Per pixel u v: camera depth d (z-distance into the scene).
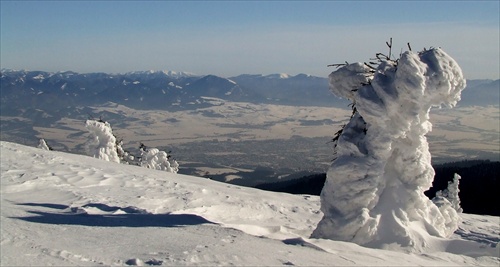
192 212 12.65
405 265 7.24
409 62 9.18
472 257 8.70
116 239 7.24
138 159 33.31
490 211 33.53
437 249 9.13
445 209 10.48
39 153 19.19
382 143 9.45
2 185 12.94
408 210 9.60
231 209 14.48
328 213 9.56
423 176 9.72
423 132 9.66
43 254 6.02
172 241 7.21
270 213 15.41
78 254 6.14
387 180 9.70
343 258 7.07
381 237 9.11
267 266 6.15
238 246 7.05
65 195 12.48
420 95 9.11
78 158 20.42
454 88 9.53
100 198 12.57
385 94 9.38
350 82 10.51
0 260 5.63
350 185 9.41
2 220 8.15
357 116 10.13
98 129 28.89
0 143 20.69
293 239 7.84
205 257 6.29
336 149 10.30
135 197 13.47
